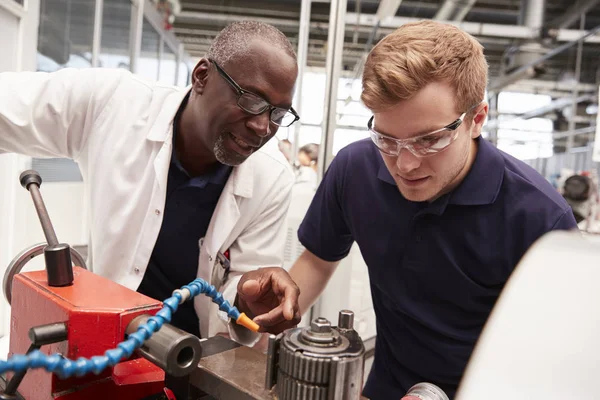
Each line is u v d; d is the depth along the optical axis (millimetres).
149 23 4410
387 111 763
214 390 594
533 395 310
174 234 1162
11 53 2543
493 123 5273
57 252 627
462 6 3238
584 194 2551
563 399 302
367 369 1660
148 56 4430
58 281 633
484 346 346
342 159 1161
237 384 572
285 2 4504
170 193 1147
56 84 1146
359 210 1106
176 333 494
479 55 804
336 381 462
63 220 3219
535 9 3551
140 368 648
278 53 930
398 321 1154
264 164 1240
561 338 326
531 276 369
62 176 3240
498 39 3846
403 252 1048
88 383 608
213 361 630
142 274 1137
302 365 465
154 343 493
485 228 959
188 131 1119
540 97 5082
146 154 1151
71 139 1211
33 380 621
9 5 2436
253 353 657
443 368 1121
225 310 639
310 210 1251
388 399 1221
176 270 1199
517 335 339
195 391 626
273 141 1354
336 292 2189
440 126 760
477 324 1056
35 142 1157
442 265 1013
